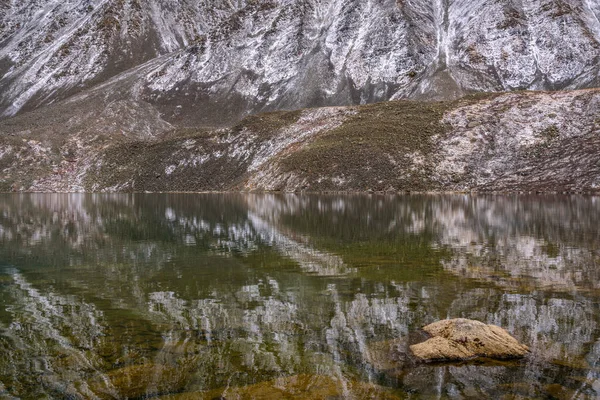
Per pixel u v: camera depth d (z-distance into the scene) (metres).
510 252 23.81
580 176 79.88
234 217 46.91
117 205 69.88
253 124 132.38
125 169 136.38
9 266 22.09
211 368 9.70
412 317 12.98
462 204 59.25
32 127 186.50
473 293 15.49
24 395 8.72
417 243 27.38
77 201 82.81
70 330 12.30
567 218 40.84
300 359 10.12
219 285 17.47
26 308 14.51
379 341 11.17
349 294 15.66
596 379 8.95
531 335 11.38
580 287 16.22
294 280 18.08
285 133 123.19
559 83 177.50
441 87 180.25
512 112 101.56
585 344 10.74
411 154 97.69
